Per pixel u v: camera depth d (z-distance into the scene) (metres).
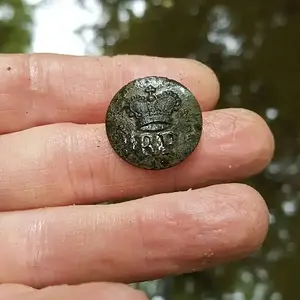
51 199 0.07
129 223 0.06
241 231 0.06
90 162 0.07
